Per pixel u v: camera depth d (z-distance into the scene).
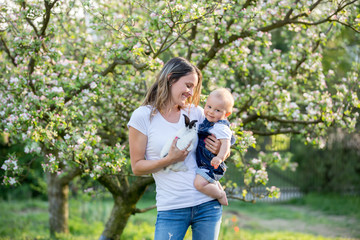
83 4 3.54
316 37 4.56
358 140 11.65
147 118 2.37
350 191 11.70
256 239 6.93
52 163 3.45
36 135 3.28
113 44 4.02
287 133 4.92
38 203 10.39
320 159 12.25
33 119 3.29
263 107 4.34
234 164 4.43
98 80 3.87
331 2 4.07
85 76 3.86
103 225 7.94
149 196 11.14
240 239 6.84
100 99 4.36
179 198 2.33
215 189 2.38
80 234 7.11
